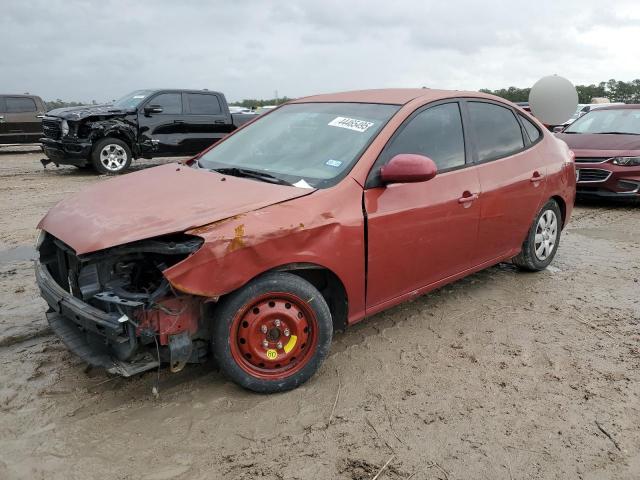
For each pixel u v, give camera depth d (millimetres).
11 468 2520
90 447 2676
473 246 4230
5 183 10945
